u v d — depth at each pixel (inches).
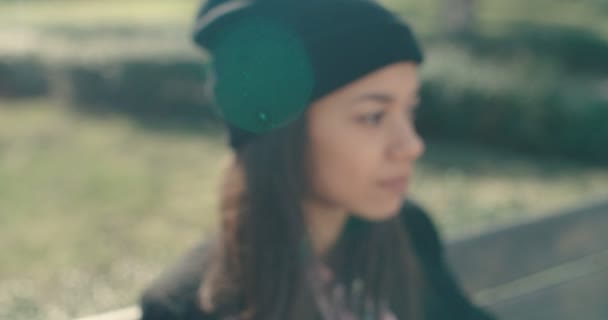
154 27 610.9
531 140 319.3
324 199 51.3
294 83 46.9
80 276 182.1
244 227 50.2
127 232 211.0
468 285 89.4
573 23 749.9
